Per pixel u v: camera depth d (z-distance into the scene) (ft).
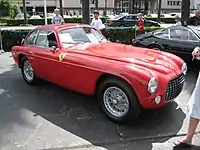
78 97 17.90
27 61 20.20
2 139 12.78
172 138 12.87
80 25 19.08
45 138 12.87
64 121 14.57
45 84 20.56
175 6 206.90
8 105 16.71
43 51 18.08
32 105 16.70
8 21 107.86
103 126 13.98
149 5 206.90
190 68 25.68
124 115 13.80
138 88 12.87
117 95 14.07
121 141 12.62
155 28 43.24
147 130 13.58
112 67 13.80
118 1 201.98
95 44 17.79
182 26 25.99
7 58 30.35
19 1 184.24
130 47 17.40
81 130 13.60
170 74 13.87
